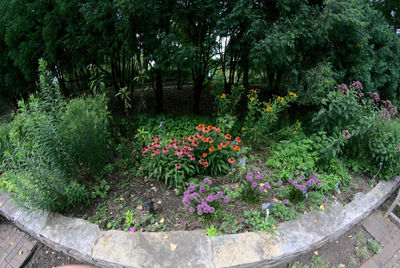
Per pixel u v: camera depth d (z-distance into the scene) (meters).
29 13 3.46
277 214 2.56
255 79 7.18
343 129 3.50
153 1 3.20
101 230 2.37
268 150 3.77
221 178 3.10
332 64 4.35
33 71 3.73
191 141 2.96
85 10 3.20
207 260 2.10
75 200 2.53
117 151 3.55
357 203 2.95
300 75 4.21
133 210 2.59
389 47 5.56
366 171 3.58
